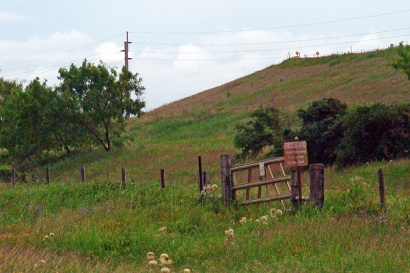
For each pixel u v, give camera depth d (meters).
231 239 18.25
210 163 56.09
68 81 70.81
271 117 54.28
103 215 23.92
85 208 25.89
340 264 14.58
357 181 24.59
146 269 16.16
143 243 19.16
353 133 44.12
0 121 75.81
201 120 98.25
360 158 44.28
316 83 113.94
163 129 95.56
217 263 16.19
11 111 71.69
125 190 28.53
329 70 124.25
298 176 22.95
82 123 71.25
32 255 16.70
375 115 43.38
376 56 123.75
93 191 29.77
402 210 20.67
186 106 122.31
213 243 18.41
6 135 71.44
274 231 18.78
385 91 88.38
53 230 21.11
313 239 17.45
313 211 21.50
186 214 23.25
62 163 67.69
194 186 31.72
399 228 18.92
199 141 75.88
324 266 14.34
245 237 18.61
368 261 14.72
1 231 21.98
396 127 43.34
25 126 70.50
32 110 70.38
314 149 50.12
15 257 15.78
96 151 72.94
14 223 23.58
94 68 70.31
